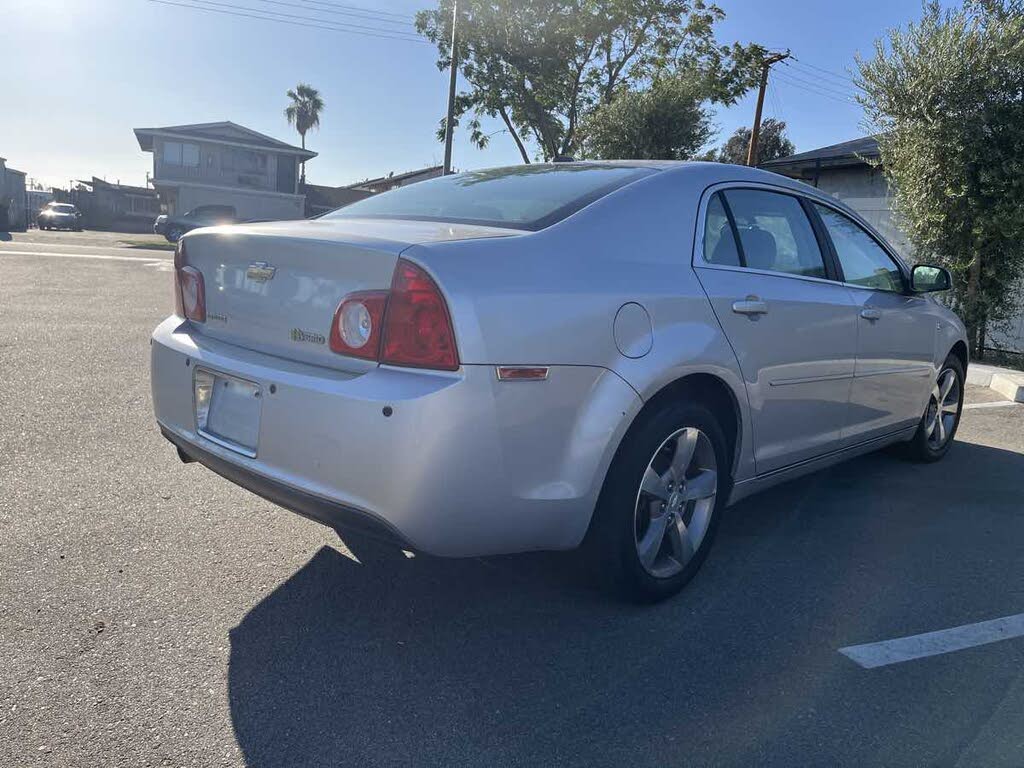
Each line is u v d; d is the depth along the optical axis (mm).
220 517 3617
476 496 2361
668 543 3084
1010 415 6883
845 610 3092
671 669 2617
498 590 3111
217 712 2275
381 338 2369
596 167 3441
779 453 3512
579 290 2578
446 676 2520
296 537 3463
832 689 2537
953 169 9539
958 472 5031
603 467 2623
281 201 44094
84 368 6371
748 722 2352
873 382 4109
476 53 24500
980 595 3270
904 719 2395
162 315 9594
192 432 2889
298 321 2600
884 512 4242
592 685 2508
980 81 9211
